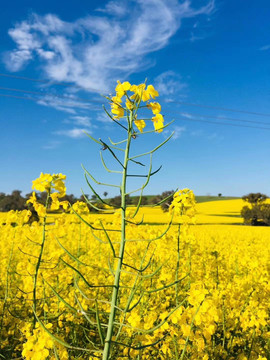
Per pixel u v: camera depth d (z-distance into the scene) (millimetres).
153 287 4891
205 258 7555
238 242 15633
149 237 5230
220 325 3789
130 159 2064
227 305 3818
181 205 4223
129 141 2090
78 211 4051
